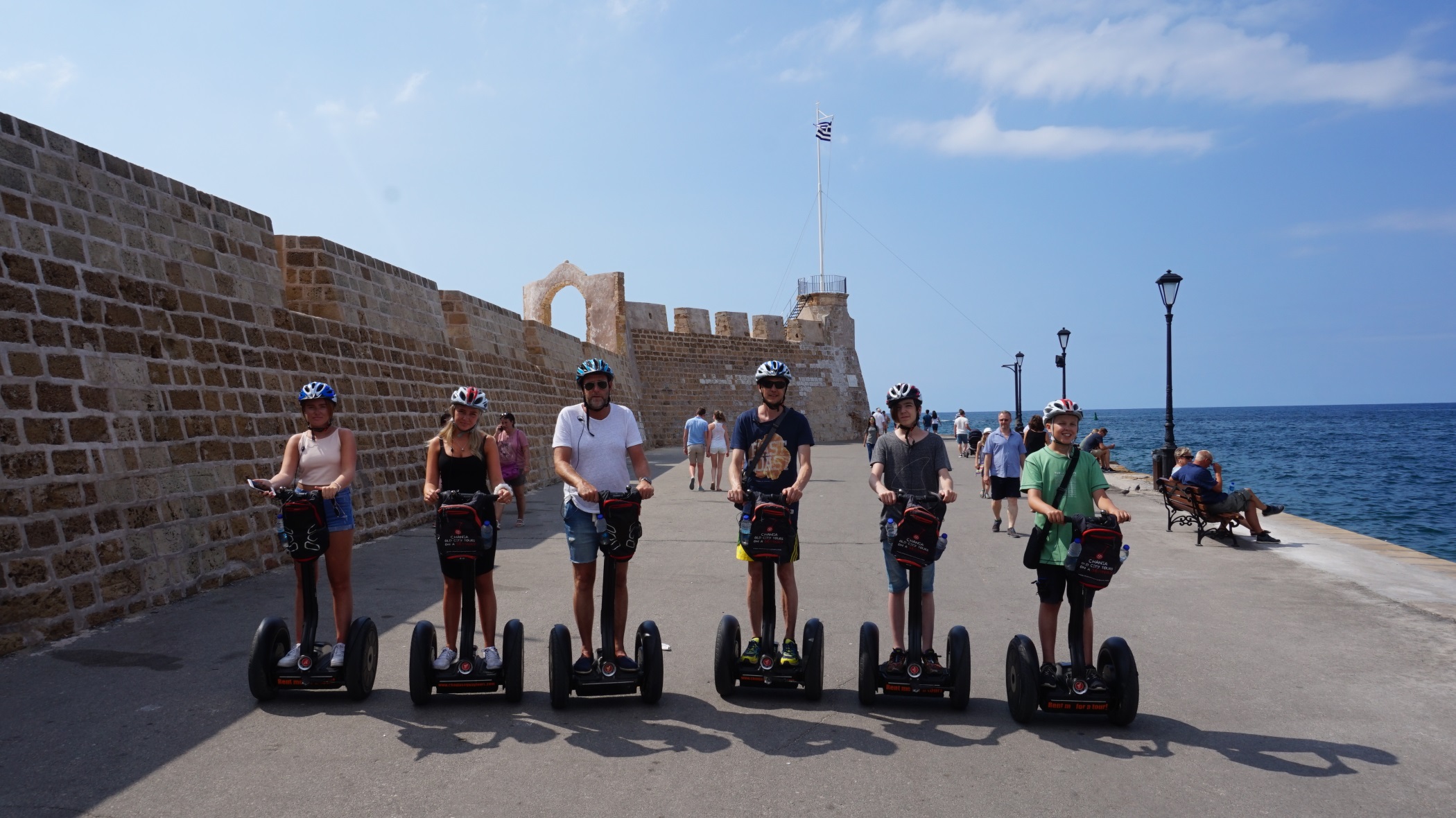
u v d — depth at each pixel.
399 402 14.42
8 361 7.09
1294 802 4.20
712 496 18.39
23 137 7.75
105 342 8.20
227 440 9.59
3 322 7.13
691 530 13.29
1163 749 4.84
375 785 4.29
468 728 5.09
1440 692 5.84
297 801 4.11
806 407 50.12
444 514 5.37
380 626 7.43
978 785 4.37
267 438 10.35
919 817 4.01
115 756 4.61
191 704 5.43
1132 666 5.08
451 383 17.16
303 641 5.45
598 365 5.59
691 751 4.78
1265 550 11.44
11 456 6.90
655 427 41.06
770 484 5.74
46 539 7.04
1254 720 5.31
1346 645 6.98
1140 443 78.00
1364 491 32.91
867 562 10.76
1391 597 8.70
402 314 15.80
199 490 8.94
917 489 5.77
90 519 7.50
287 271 13.32
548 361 25.42
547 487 22.05
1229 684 5.99
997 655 6.75
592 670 5.44
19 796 4.12
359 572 9.77
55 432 7.36
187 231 9.88
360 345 13.71
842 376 53.31
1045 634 5.44
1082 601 5.16
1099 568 5.05
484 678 5.39
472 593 5.41
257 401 10.41
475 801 4.12
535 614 7.95
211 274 10.17
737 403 45.38
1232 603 8.44
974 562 10.85
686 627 7.54
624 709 5.45
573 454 5.60
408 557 10.73
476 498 5.41
